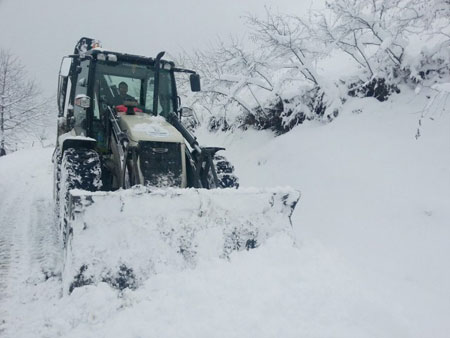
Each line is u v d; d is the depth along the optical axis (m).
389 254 3.87
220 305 2.72
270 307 2.69
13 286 3.24
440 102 5.58
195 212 3.33
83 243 2.97
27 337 2.50
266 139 8.06
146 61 4.90
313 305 2.74
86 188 3.61
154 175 3.76
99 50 4.59
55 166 5.08
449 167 4.64
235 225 3.46
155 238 3.16
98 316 2.66
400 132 5.59
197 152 4.14
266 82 8.45
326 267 3.28
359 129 6.12
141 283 3.01
